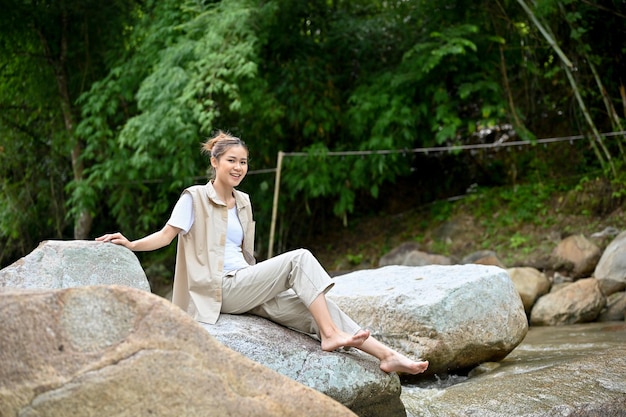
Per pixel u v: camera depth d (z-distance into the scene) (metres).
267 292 3.69
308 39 10.80
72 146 10.77
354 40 10.94
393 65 10.78
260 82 9.59
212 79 8.91
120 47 10.73
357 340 3.54
